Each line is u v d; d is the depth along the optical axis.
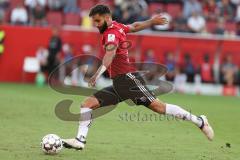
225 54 77.44
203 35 78.31
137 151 31.48
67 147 29.58
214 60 77.31
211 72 76.94
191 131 39.62
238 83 77.06
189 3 84.56
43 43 76.25
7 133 35.84
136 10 79.00
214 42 77.31
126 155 30.19
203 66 76.94
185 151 32.06
